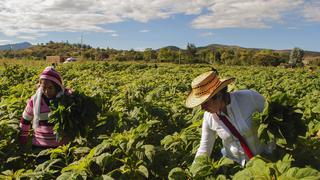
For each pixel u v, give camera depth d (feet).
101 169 15.62
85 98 19.42
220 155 16.89
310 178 10.66
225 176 13.97
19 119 24.11
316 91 41.16
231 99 14.30
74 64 116.67
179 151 18.25
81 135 19.07
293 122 13.88
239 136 14.51
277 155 14.74
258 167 11.88
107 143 16.79
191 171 14.30
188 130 19.62
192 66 146.20
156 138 21.34
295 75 77.61
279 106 13.89
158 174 16.26
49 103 19.58
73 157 18.51
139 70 106.52
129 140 17.57
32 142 20.36
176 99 34.37
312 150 16.02
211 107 14.16
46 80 19.22
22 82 59.11
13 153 19.84
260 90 46.83
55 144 19.86
